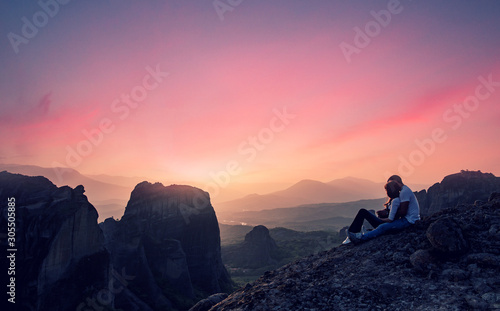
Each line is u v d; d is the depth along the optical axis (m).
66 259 36.75
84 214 40.31
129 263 56.31
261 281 7.84
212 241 86.81
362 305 5.38
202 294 73.50
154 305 52.62
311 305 5.66
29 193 39.09
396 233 8.08
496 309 4.32
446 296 5.03
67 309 34.78
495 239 6.25
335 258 7.86
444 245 6.12
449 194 121.31
